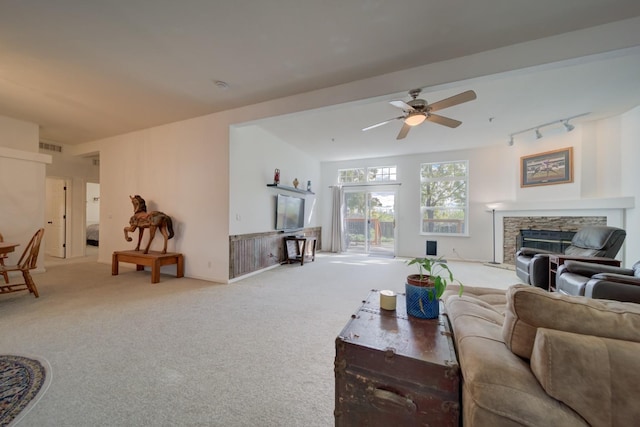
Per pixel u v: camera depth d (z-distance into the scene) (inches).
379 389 41.5
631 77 117.0
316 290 145.7
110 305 119.3
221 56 103.0
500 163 233.3
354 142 225.0
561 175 190.4
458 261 240.8
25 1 74.9
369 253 283.1
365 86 119.4
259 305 121.5
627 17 82.1
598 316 33.3
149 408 57.3
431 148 243.1
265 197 198.1
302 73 115.0
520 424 30.0
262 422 53.9
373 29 87.7
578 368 30.1
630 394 28.7
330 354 80.3
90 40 93.4
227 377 68.6
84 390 62.6
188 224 172.4
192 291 142.0
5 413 54.8
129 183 197.8
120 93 135.0
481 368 33.7
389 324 50.4
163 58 104.3
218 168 162.2
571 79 118.7
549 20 83.2
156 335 91.0
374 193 287.3
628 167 162.1
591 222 178.1
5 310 111.6
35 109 156.6
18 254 173.6
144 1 75.5
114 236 207.2
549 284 134.6
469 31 88.4
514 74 99.2
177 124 175.9
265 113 144.6
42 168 184.9
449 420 37.3
